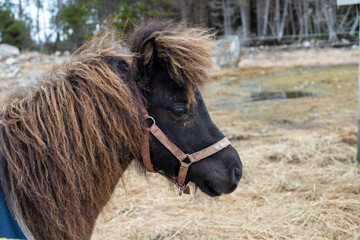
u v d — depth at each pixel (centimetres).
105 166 169
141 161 191
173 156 186
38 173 158
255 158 468
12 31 2203
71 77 173
